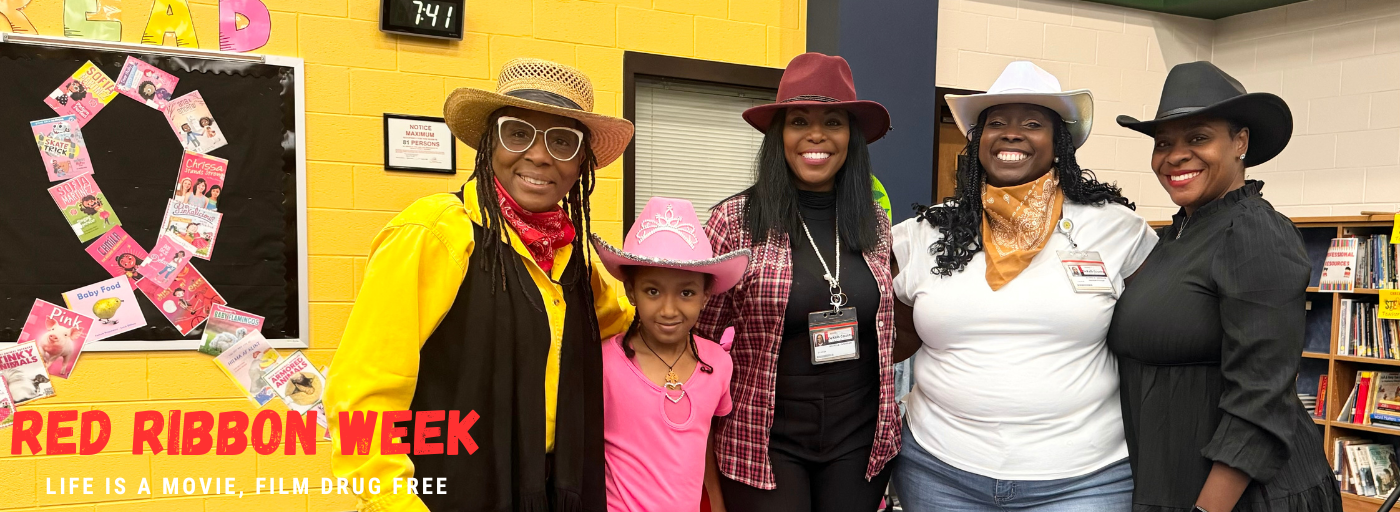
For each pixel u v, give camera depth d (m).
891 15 3.55
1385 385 3.57
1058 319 1.61
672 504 1.55
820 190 1.84
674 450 1.57
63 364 2.65
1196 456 1.55
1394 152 4.18
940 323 1.73
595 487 1.47
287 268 2.83
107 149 2.66
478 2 3.02
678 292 1.56
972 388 1.67
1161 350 1.57
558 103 1.40
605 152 1.66
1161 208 4.75
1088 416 1.64
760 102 3.56
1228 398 1.46
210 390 2.78
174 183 2.72
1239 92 1.60
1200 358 1.56
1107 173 4.63
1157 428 1.59
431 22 2.90
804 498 1.72
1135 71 4.64
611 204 3.24
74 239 2.65
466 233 1.35
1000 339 1.66
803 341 1.72
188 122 2.72
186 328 2.75
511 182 1.39
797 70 1.79
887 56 3.55
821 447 1.72
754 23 3.47
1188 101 1.61
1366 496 3.57
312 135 2.84
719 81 3.40
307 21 2.82
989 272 1.68
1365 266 3.64
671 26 3.32
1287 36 4.54
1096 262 1.65
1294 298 1.44
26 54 2.59
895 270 1.92
